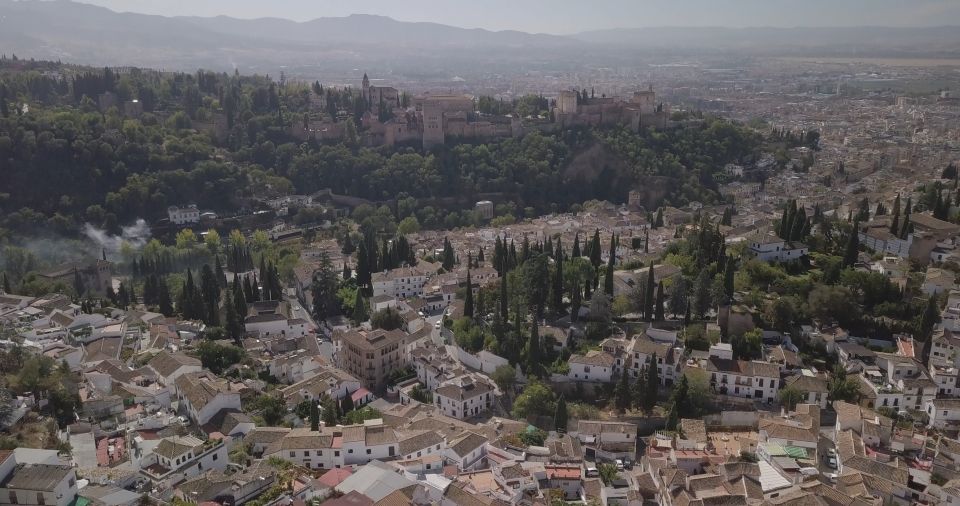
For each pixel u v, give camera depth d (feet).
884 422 559.79
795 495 453.17
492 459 553.23
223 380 640.99
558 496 506.48
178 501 408.26
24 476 385.09
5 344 617.21
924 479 491.31
